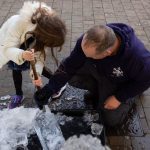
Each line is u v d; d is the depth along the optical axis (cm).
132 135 255
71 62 236
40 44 236
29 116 248
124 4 467
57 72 244
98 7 455
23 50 237
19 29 235
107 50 196
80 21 414
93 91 273
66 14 431
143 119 270
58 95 281
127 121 267
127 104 253
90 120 249
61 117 252
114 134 255
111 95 245
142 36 387
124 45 208
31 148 227
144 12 445
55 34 222
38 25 223
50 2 464
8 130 238
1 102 283
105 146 230
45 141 231
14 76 269
